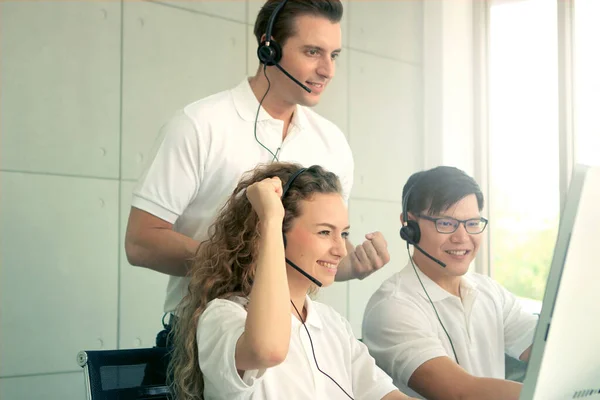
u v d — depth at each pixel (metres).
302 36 1.75
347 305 3.97
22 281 3.01
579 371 0.95
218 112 1.82
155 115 3.36
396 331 1.85
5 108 2.98
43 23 3.08
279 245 1.31
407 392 1.83
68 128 3.13
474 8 4.26
